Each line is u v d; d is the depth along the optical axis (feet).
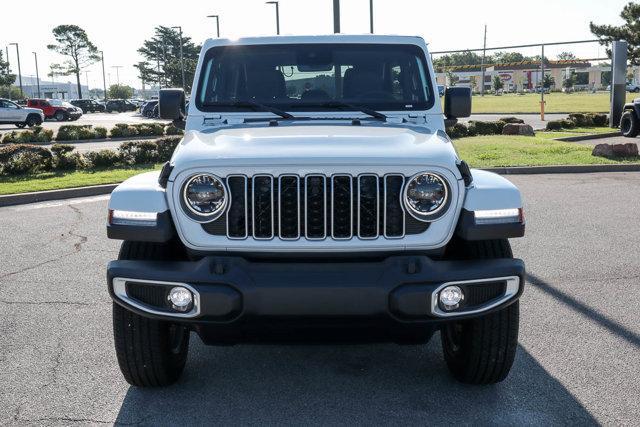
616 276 21.81
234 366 15.23
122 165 55.36
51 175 48.78
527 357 15.42
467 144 61.16
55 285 21.53
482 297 12.06
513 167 47.26
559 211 33.06
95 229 30.40
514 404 13.11
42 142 88.48
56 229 30.48
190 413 12.89
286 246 11.87
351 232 11.88
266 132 14.16
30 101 171.32
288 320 11.75
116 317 12.96
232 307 11.55
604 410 12.83
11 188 41.55
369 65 16.66
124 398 13.56
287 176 11.84
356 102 16.48
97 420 12.63
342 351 16.07
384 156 11.92
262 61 16.62
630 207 33.96
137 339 12.94
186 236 12.03
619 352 15.67
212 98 16.44
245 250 11.94
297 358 15.66
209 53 16.78
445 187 11.99
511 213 12.18
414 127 15.03
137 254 12.93
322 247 11.87
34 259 24.89
